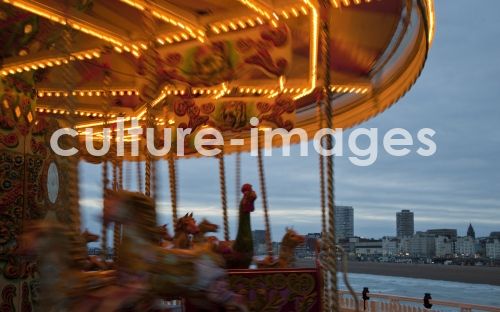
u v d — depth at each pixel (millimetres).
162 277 4297
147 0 5609
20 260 7242
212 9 7047
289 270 6055
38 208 7695
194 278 4438
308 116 11938
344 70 9531
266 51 7148
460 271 75000
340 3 6668
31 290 7336
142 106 9797
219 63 7430
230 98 8805
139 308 4125
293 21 8070
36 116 8008
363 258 117312
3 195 7219
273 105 8758
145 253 4207
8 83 7453
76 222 3984
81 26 6531
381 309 11375
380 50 8664
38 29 6461
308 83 9578
